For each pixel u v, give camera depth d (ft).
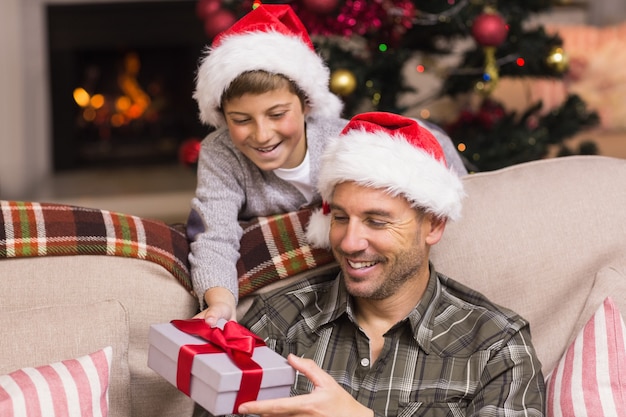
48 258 5.18
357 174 4.64
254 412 4.11
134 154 17.62
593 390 4.65
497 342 4.89
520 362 4.83
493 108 10.94
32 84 16.31
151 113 17.74
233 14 9.68
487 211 5.57
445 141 6.44
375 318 5.08
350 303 5.09
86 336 4.82
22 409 4.18
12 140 15.88
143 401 5.17
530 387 4.75
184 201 15.44
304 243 5.55
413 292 5.00
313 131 5.74
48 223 5.22
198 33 16.74
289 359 4.21
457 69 10.31
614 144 12.48
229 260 5.37
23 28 16.05
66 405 4.31
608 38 13.34
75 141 17.02
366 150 4.69
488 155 9.80
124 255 5.29
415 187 4.64
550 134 10.44
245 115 5.28
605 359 4.72
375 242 4.70
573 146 12.37
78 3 16.20
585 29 13.55
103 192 15.76
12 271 5.09
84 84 17.37
